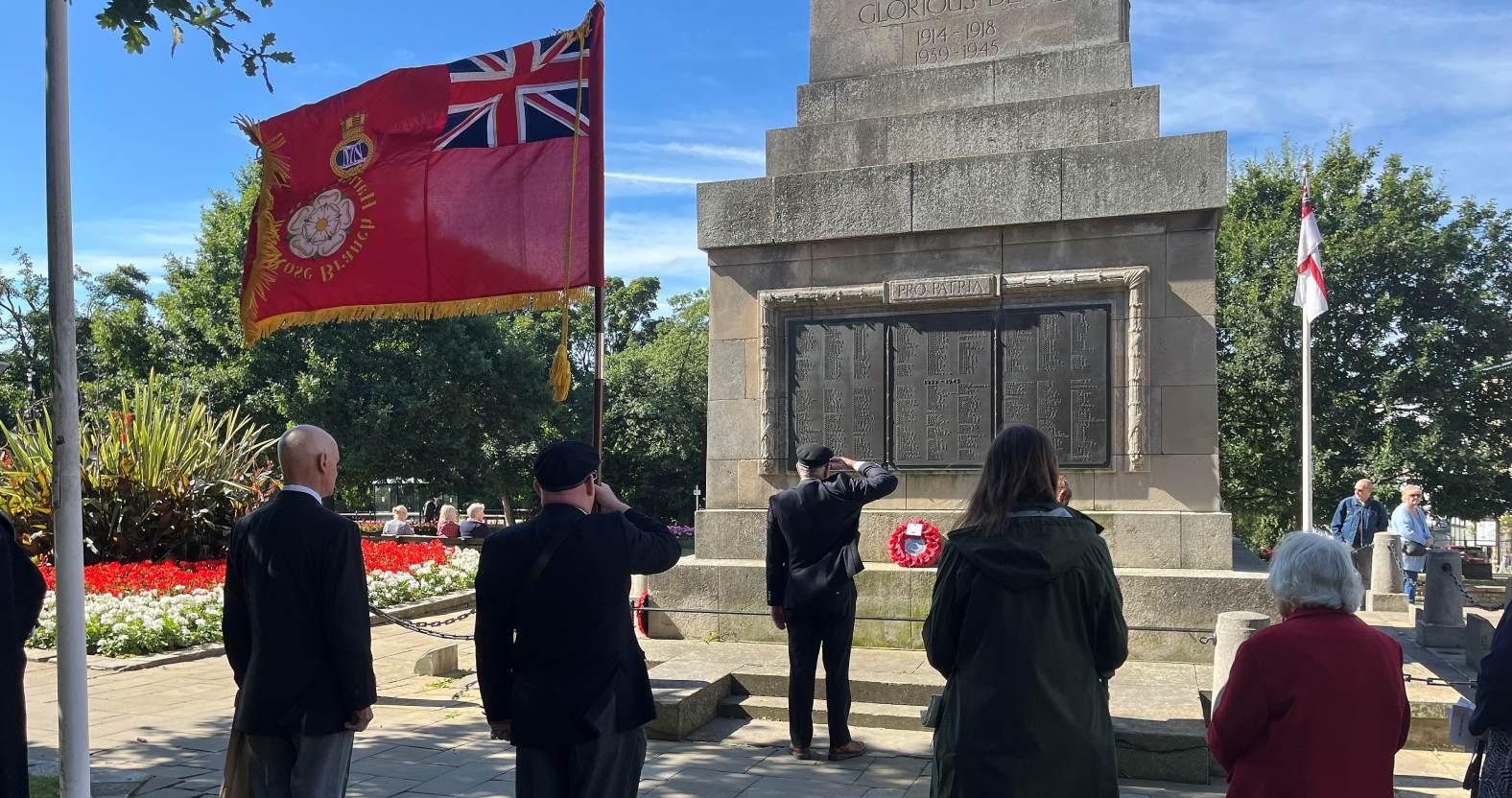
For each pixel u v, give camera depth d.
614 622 3.75
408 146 7.50
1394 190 29.12
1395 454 26.92
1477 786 3.72
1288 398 28.11
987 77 9.46
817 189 9.48
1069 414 8.77
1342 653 2.97
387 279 7.38
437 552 16.58
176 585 12.38
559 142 7.18
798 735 6.41
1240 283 29.27
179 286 31.81
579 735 3.59
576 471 3.83
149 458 14.73
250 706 4.07
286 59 6.26
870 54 9.97
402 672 9.54
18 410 36.84
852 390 9.36
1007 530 3.40
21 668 4.00
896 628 8.80
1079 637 3.39
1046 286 8.79
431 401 31.23
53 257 5.19
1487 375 28.03
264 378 30.25
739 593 9.25
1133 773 6.06
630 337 60.50
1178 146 8.50
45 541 13.94
